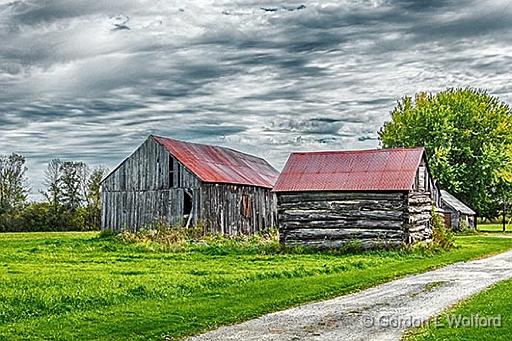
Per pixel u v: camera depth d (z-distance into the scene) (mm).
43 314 20094
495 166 96875
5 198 110000
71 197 113125
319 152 50219
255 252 44781
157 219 60156
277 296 23656
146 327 18156
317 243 46500
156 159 60844
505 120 99062
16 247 48906
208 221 58594
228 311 20594
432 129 97812
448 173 95250
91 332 17516
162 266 34562
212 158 65188
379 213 45750
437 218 50594
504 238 68812
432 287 26688
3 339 16609
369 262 37031
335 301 23078
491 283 27969
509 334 16125
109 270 32125
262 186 66812
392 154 48500
